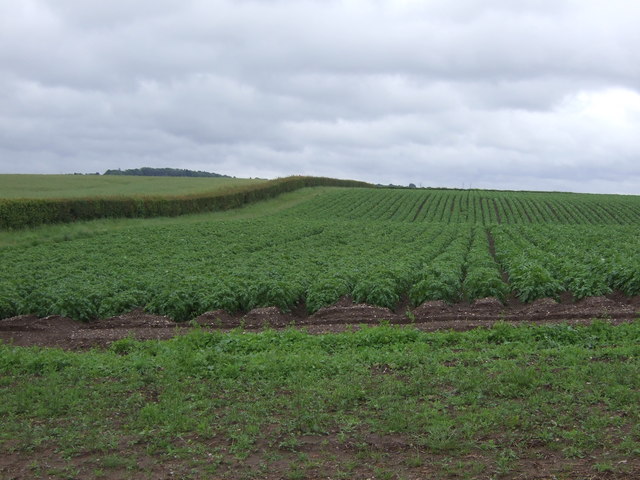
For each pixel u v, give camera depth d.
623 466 7.72
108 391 11.37
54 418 10.18
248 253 32.44
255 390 11.27
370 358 12.89
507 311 19.08
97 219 48.16
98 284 22.58
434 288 20.89
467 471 7.81
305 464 8.24
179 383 11.65
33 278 24.45
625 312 17.28
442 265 25.09
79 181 80.81
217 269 26.03
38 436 9.37
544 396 10.14
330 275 23.12
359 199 77.06
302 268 26.23
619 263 22.72
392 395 10.59
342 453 8.61
